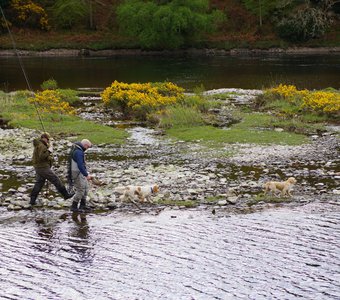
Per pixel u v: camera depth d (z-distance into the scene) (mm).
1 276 10758
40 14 69250
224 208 14133
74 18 69188
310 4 66812
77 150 13781
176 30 62094
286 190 14773
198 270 10922
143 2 65938
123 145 20938
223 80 42406
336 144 20453
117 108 27828
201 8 64812
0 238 12438
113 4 73875
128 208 14234
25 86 40219
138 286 10352
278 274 10695
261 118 24859
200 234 12562
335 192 15125
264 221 13250
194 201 14602
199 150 19812
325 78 41844
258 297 9906
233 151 19484
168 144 20922
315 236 12367
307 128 23125
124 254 11648
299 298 9836
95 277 10703
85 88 38750
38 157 14094
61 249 11898
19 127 23656
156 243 12148
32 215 13797
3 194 15203
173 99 26812
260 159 18469
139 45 65438
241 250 11734
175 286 10328
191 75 45625
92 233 12703
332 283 10336
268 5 69062
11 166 18000
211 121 24656
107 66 52719
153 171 17172
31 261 11367
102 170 17438
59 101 29219
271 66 50469
